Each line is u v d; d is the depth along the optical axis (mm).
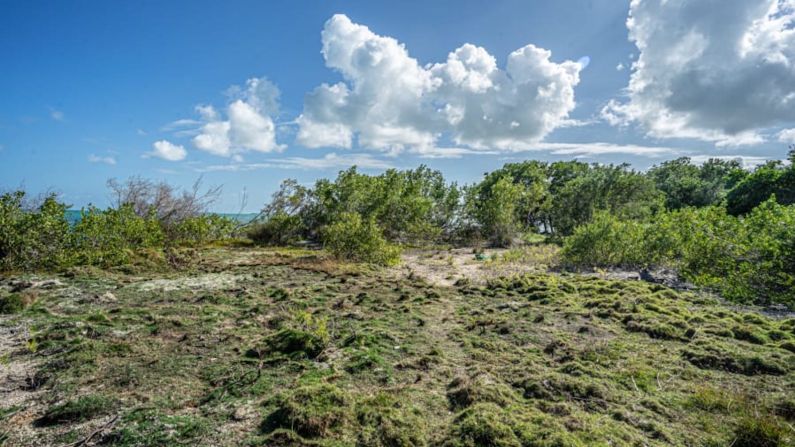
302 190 24516
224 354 6164
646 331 7891
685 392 5414
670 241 13578
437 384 5496
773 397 5191
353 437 4160
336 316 8484
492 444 3990
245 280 11734
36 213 12320
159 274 12234
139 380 5195
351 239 16719
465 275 14617
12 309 7691
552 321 8633
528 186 37438
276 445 3961
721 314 9086
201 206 22625
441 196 31250
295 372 5641
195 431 4137
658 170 44656
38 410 4480
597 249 16047
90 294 9227
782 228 5535
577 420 4516
